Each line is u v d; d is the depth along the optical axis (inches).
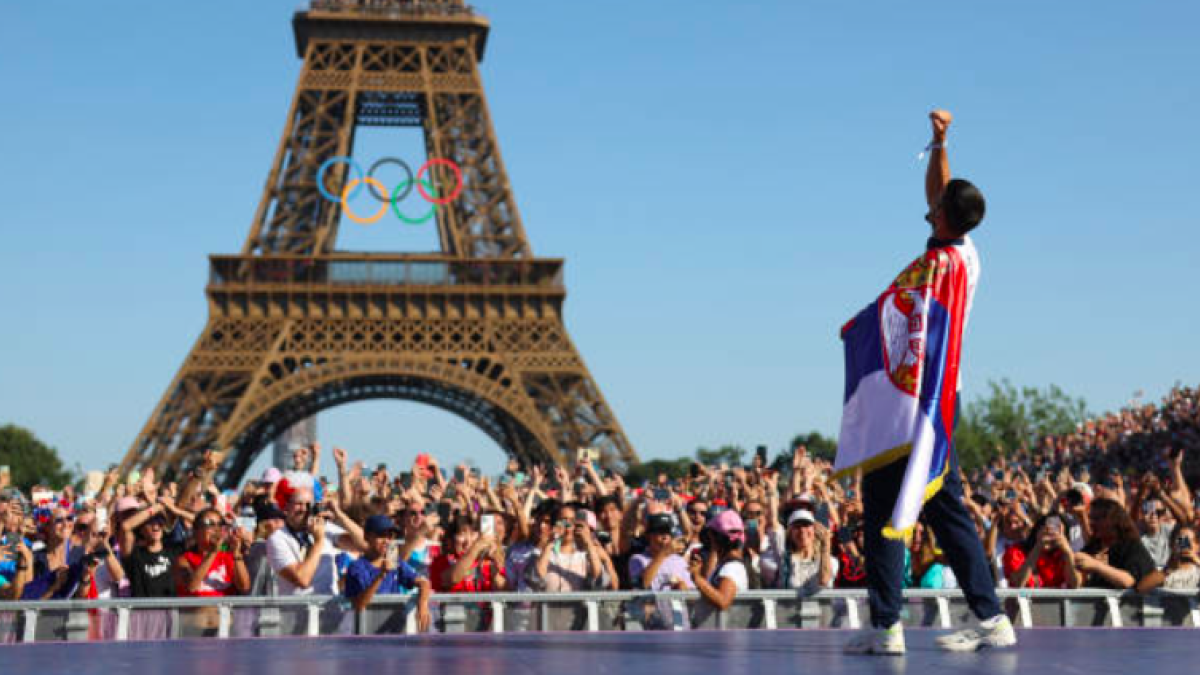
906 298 412.5
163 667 331.6
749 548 871.7
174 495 1048.8
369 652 382.9
